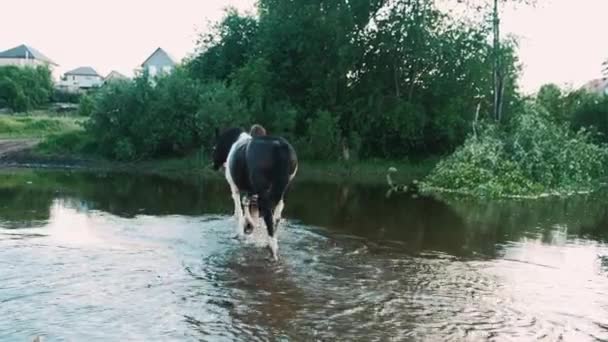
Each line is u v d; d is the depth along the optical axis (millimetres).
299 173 22875
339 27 26062
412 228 10695
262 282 6617
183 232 9258
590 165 19312
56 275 6594
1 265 6918
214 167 9938
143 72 24453
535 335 5238
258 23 29953
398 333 5180
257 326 5230
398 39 26594
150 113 23500
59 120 32656
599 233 10664
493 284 6902
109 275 6684
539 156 17875
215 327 5172
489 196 16297
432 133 27469
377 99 26562
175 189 16125
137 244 8344
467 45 26562
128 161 23828
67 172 20766
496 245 9297
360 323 5398
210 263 7367
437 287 6699
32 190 14758
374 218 11758
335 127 25500
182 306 5707
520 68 27047
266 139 7508
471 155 18234
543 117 20969
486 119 24750
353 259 7926
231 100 23922
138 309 5574
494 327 5402
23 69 50969
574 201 15789
